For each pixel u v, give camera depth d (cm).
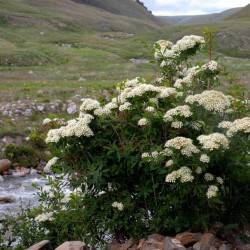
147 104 130
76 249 125
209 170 124
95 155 129
